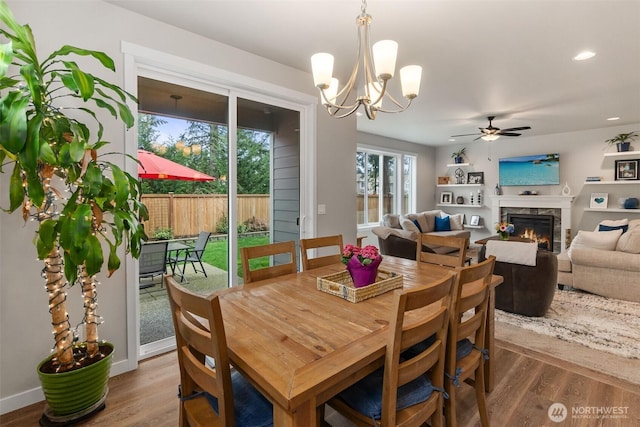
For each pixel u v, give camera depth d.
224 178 2.91
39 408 1.90
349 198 3.82
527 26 2.40
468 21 2.33
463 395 2.04
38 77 1.52
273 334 1.24
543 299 3.18
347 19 2.33
